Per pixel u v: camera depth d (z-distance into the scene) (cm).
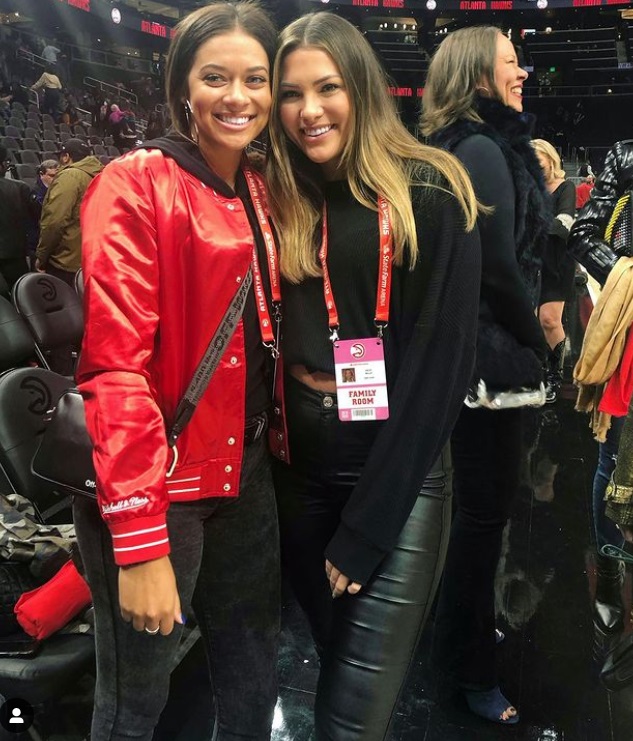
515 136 142
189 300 98
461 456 153
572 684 181
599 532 205
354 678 109
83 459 102
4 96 1302
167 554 88
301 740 163
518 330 141
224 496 108
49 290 266
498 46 143
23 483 180
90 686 174
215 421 105
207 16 98
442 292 103
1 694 145
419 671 186
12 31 1639
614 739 164
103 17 1784
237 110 100
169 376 100
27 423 184
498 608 213
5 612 151
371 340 107
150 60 2198
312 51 102
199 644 194
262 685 124
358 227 106
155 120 1435
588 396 191
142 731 111
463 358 106
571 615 209
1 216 392
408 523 112
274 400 116
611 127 2209
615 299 173
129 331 89
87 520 104
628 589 214
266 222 110
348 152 106
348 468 114
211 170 102
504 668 188
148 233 93
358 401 108
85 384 89
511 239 134
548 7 2200
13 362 238
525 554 242
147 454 86
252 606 121
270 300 110
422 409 104
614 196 182
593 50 2442
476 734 165
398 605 109
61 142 1177
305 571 127
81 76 1862
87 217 94
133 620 89
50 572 155
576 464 313
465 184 105
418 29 2538
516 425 149
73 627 153
